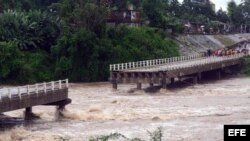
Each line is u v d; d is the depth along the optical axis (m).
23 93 43.72
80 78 92.31
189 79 87.94
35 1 121.88
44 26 99.19
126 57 98.25
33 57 94.25
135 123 46.72
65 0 100.75
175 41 128.00
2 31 93.31
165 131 42.78
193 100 63.06
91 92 72.31
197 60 94.56
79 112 51.88
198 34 149.12
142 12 125.25
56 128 44.25
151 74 70.50
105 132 42.44
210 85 81.38
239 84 83.25
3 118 48.84
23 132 42.19
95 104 59.16
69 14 98.88
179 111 53.78
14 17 96.38
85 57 93.12
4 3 111.75
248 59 106.94
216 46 146.00
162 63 89.38
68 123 46.75
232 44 157.12
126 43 101.38
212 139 39.75
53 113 52.22
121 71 72.06
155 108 56.16
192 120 48.16
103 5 101.25
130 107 57.03
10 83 87.00
